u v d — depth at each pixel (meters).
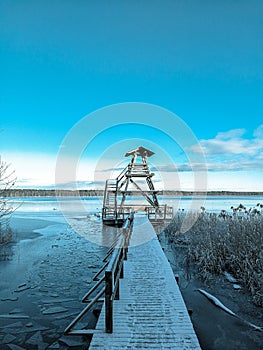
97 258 9.96
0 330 4.68
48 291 6.56
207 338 4.38
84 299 5.69
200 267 7.88
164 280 5.51
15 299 6.05
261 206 11.88
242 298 5.94
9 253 10.69
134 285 5.22
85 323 4.84
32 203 49.31
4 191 11.82
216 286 6.66
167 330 3.59
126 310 4.16
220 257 8.11
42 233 15.37
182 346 3.24
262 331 4.57
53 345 4.19
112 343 3.30
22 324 4.88
